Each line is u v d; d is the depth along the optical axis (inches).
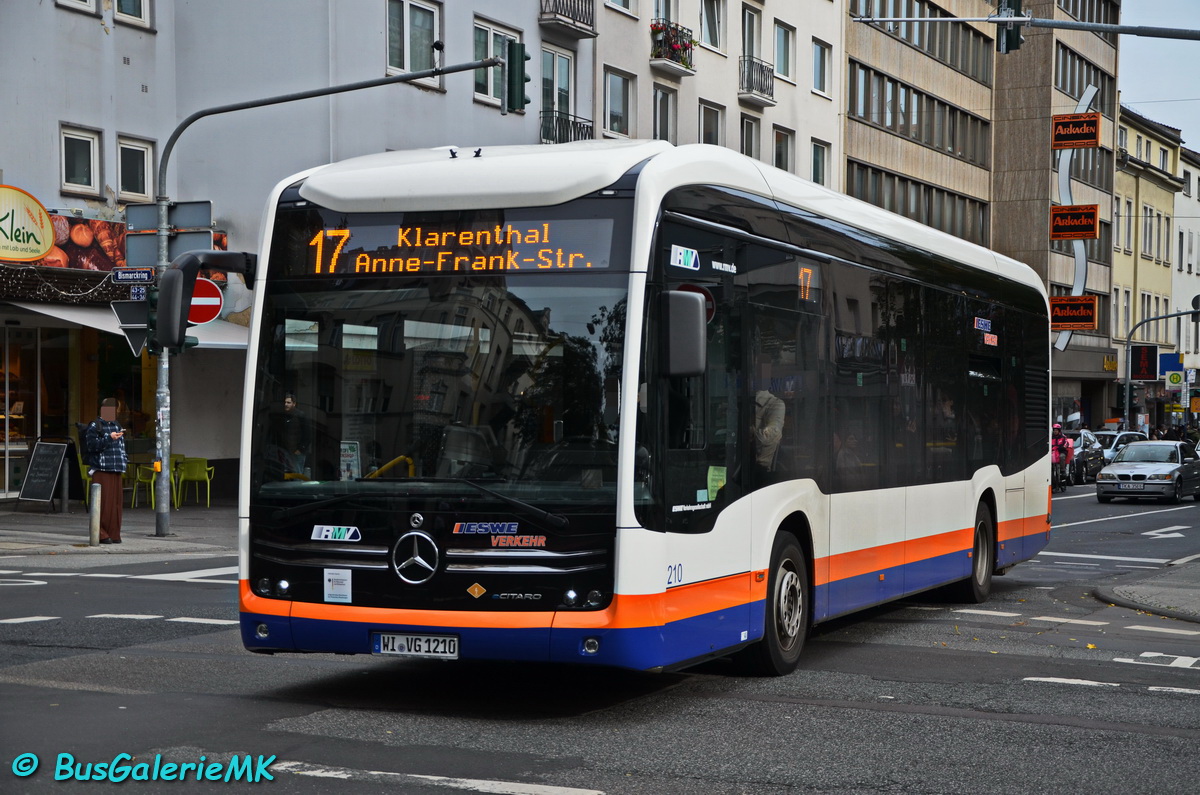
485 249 316.8
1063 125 2439.7
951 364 522.3
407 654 309.9
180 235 811.4
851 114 1982.0
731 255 347.9
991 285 575.5
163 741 284.8
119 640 424.8
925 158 2245.3
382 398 318.0
